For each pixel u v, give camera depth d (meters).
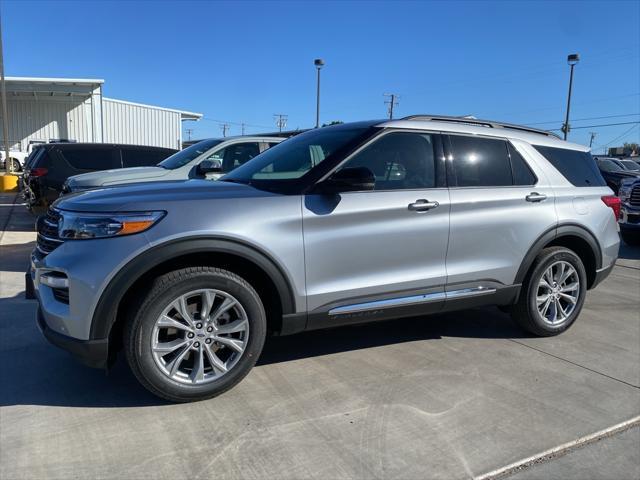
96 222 3.09
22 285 6.12
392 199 3.78
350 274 3.68
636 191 9.79
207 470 2.68
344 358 4.16
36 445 2.86
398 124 3.99
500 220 4.24
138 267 3.05
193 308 3.31
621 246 10.16
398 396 3.52
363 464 2.76
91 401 3.36
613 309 5.69
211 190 3.51
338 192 3.59
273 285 3.45
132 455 2.79
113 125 33.56
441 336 4.72
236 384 3.47
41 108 33.47
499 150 4.42
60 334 3.14
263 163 4.27
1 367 3.84
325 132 4.32
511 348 4.46
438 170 4.07
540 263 4.48
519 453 2.90
